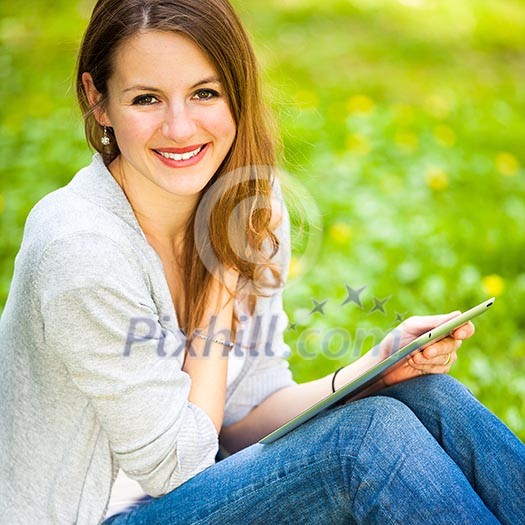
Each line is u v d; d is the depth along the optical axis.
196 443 3.88
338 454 3.70
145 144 3.88
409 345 3.64
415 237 7.84
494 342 6.73
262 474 3.77
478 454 3.90
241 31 3.96
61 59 11.13
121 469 4.20
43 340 3.77
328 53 12.18
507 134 10.49
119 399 3.72
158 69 3.77
